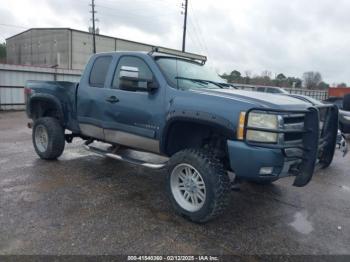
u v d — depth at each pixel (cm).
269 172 319
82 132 528
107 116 463
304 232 348
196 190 356
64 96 548
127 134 439
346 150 570
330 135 430
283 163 322
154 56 421
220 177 335
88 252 288
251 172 317
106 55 484
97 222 346
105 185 468
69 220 348
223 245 312
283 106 330
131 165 579
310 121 330
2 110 1620
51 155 571
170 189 376
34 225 333
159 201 414
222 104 333
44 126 572
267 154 311
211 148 371
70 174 512
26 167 541
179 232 332
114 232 326
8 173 504
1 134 896
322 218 388
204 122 340
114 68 463
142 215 369
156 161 581
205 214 340
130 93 427
